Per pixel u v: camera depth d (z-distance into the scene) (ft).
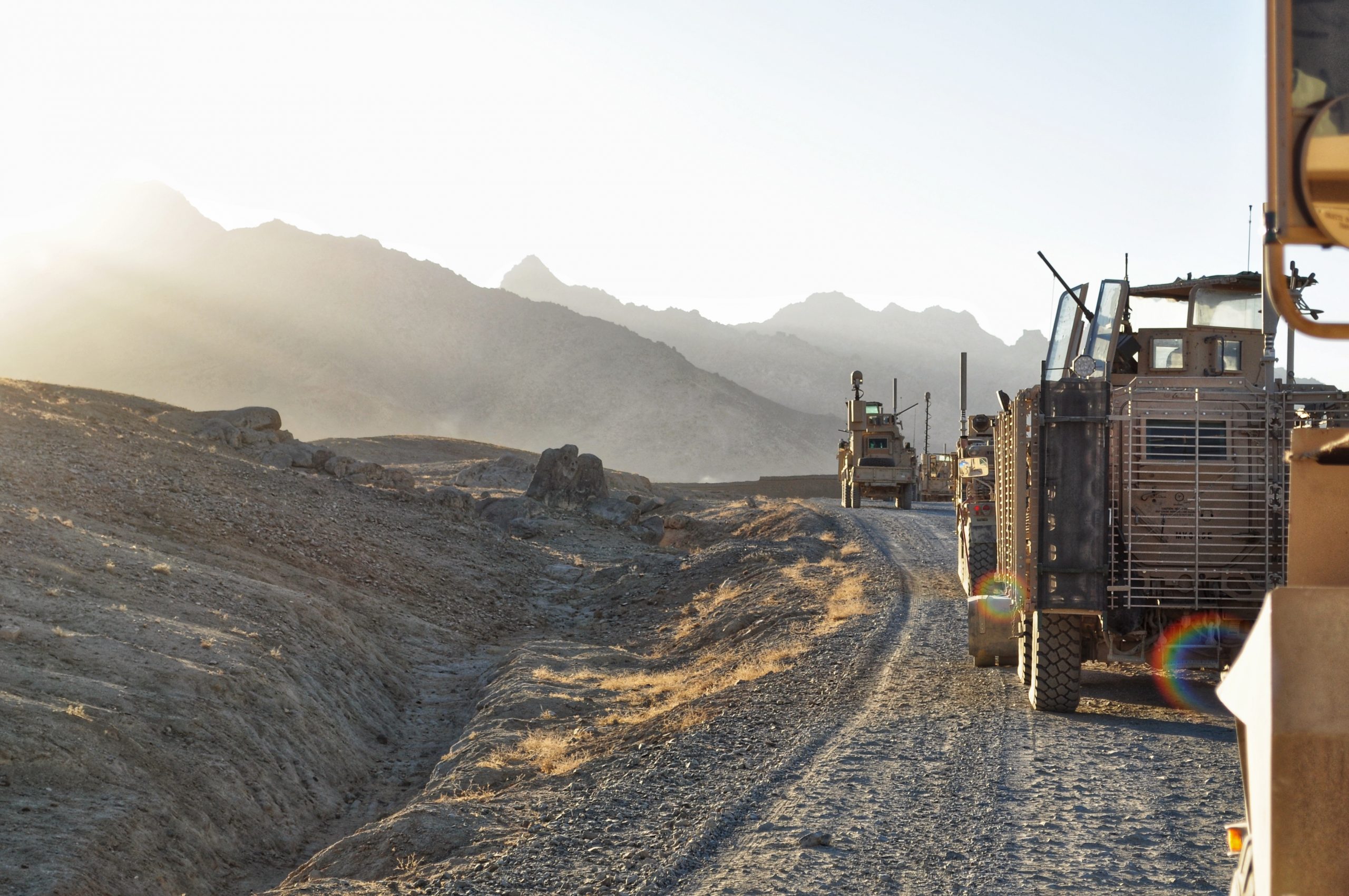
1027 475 37.45
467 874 25.50
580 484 177.37
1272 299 5.91
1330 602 6.39
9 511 72.84
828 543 119.85
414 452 317.01
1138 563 36.27
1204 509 36.09
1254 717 6.70
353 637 77.46
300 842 47.26
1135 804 26.45
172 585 68.95
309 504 121.29
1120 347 43.52
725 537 154.92
